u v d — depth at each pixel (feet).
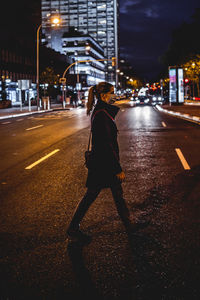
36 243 11.45
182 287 8.50
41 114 113.60
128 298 8.09
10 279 9.11
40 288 8.63
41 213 14.62
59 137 44.70
